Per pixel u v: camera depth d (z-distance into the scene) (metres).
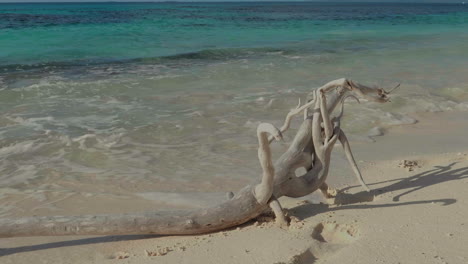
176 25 33.50
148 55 18.17
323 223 4.50
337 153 7.24
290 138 8.04
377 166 6.54
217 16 49.00
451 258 3.57
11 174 6.45
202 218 4.46
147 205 5.50
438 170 6.01
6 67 14.86
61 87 11.70
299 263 3.81
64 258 4.30
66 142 7.70
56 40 22.20
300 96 11.05
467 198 4.82
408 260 3.59
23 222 4.30
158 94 11.26
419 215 4.46
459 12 80.56
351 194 5.39
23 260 4.27
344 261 3.65
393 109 10.24
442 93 12.02
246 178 6.35
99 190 5.96
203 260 3.87
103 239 4.64
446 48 21.86
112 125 8.67
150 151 7.41
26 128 8.39
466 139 8.04
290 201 5.37
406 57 18.59
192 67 15.35
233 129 8.57
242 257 3.86
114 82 12.43
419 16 59.62
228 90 11.78
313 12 69.19
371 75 14.29
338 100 5.18
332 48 21.55
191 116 9.34
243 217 4.55
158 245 4.42
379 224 4.32
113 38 23.78
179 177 6.38
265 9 83.06
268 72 14.52
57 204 5.54
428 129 8.77
